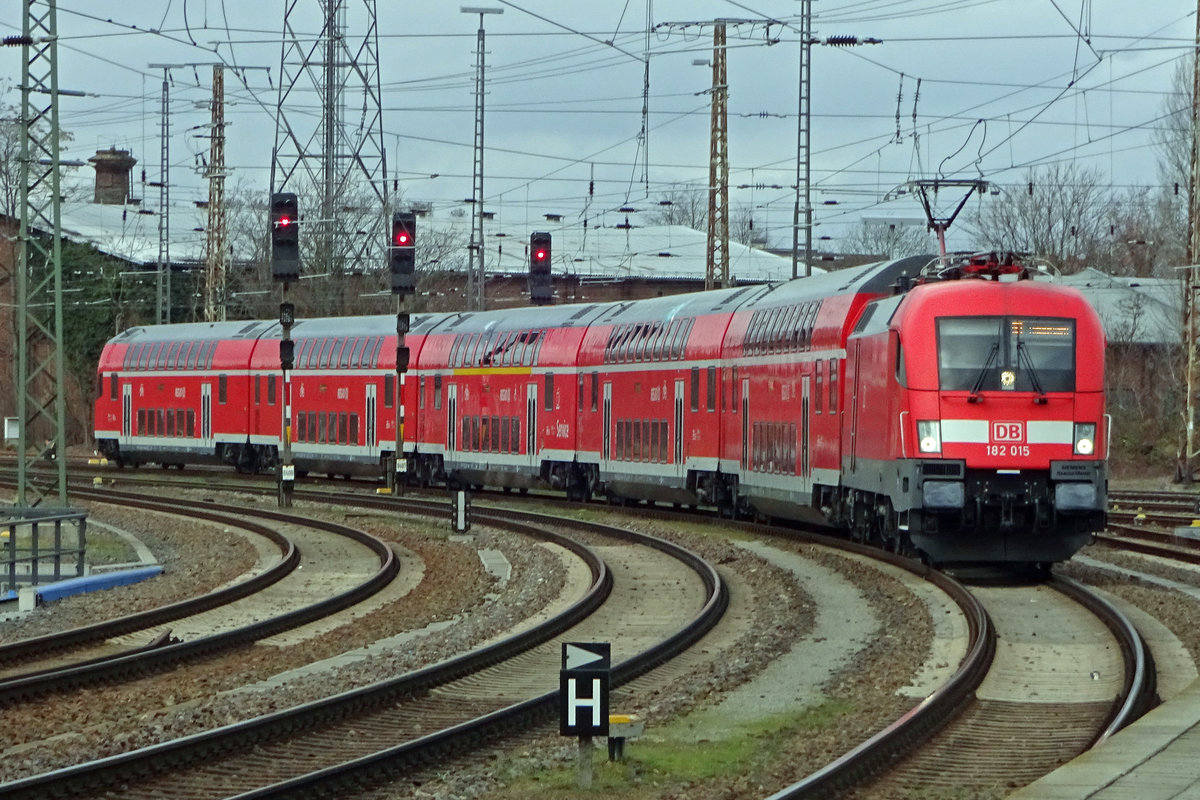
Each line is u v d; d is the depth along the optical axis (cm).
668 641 4597
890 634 4822
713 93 11825
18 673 4528
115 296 19550
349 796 2962
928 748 3272
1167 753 2931
